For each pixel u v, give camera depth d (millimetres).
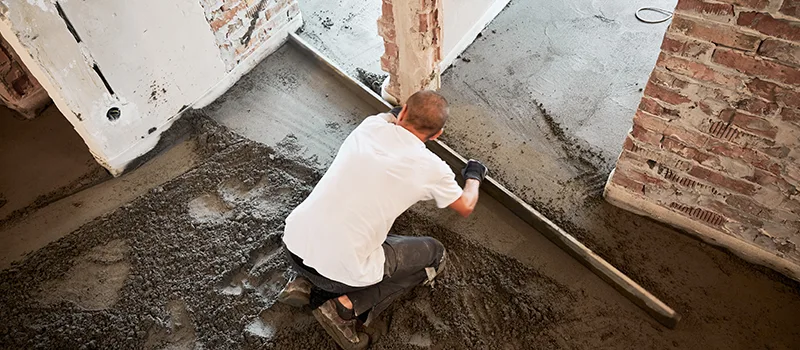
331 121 3271
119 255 2719
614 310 2396
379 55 3643
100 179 3066
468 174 2477
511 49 3596
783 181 2047
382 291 2268
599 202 2773
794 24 1550
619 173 2555
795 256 2326
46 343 2406
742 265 2500
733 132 1998
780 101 1780
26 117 3406
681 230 2617
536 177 2904
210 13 3078
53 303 2549
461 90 3377
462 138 3113
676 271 2500
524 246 2627
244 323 2449
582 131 3096
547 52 3553
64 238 2803
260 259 2668
